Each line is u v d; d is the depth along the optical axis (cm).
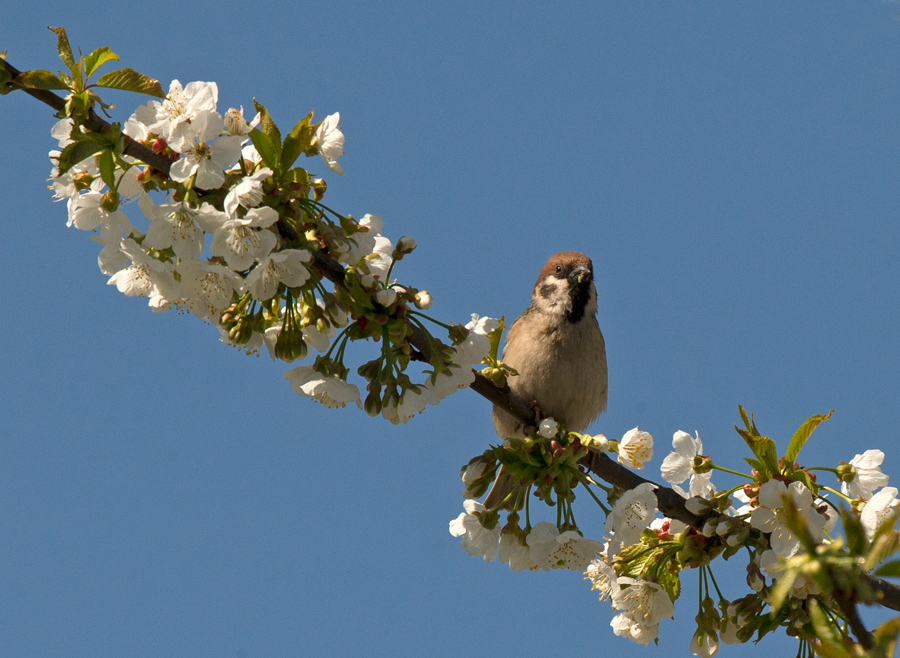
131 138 766
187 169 733
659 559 859
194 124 735
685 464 872
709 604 859
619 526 827
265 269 755
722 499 834
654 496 832
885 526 391
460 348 848
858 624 402
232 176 763
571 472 876
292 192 776
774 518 793
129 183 786
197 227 747
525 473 871
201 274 760
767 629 815
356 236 810
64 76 723
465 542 889
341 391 813
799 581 755
